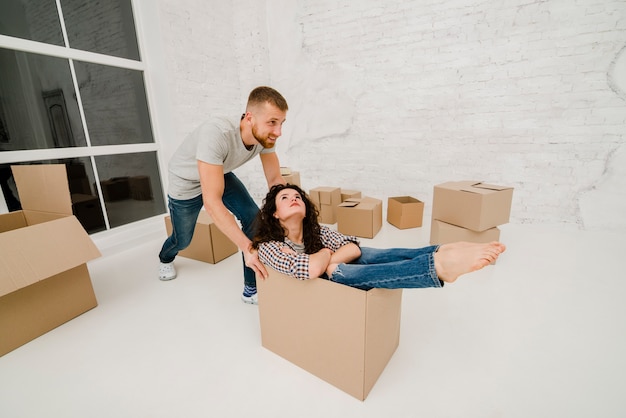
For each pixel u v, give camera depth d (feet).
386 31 7.87
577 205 6.93
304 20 8.86
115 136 7.09
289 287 2.94
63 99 6.10
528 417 2.53
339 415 2.62
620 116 6.18
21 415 2.73
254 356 3.40
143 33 7.39
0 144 5.33
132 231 7.24
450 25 7.16
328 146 9.53
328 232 3.75
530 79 6.73
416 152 8.29
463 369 3.07
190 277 5.35
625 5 5.75
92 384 3.06
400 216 7.37
